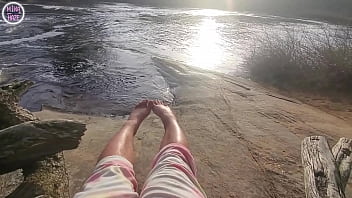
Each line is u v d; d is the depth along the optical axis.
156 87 8.50
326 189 2.38
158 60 11.31
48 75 9.14
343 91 8.91
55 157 3.21
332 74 9.31
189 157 1.64
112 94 7.81
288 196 3.31
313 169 2.63
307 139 3.13
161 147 1.74
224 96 7.41
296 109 6.73
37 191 2.70
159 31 18.94
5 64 9.96
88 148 4.32
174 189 1.25
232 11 39.66
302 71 9.81
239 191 3.38
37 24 18.47
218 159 4.10
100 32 17.38
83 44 13.96
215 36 17.86
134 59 11.63
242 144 4.62
